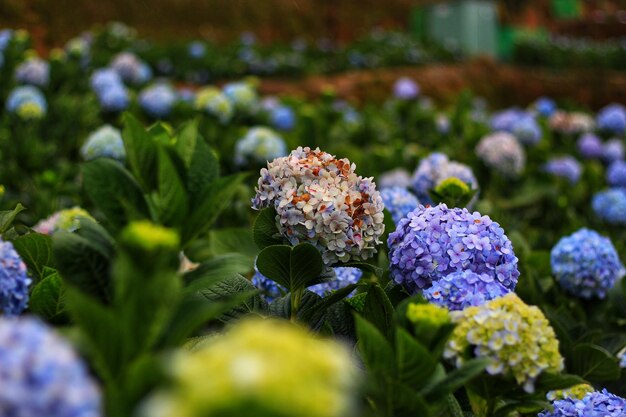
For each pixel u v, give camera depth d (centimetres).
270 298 141
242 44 782
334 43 1030
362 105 723
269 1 950
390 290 120
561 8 1421
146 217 89
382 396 85
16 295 90
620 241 272
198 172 99
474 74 930
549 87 1016
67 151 304
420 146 423
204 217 92
